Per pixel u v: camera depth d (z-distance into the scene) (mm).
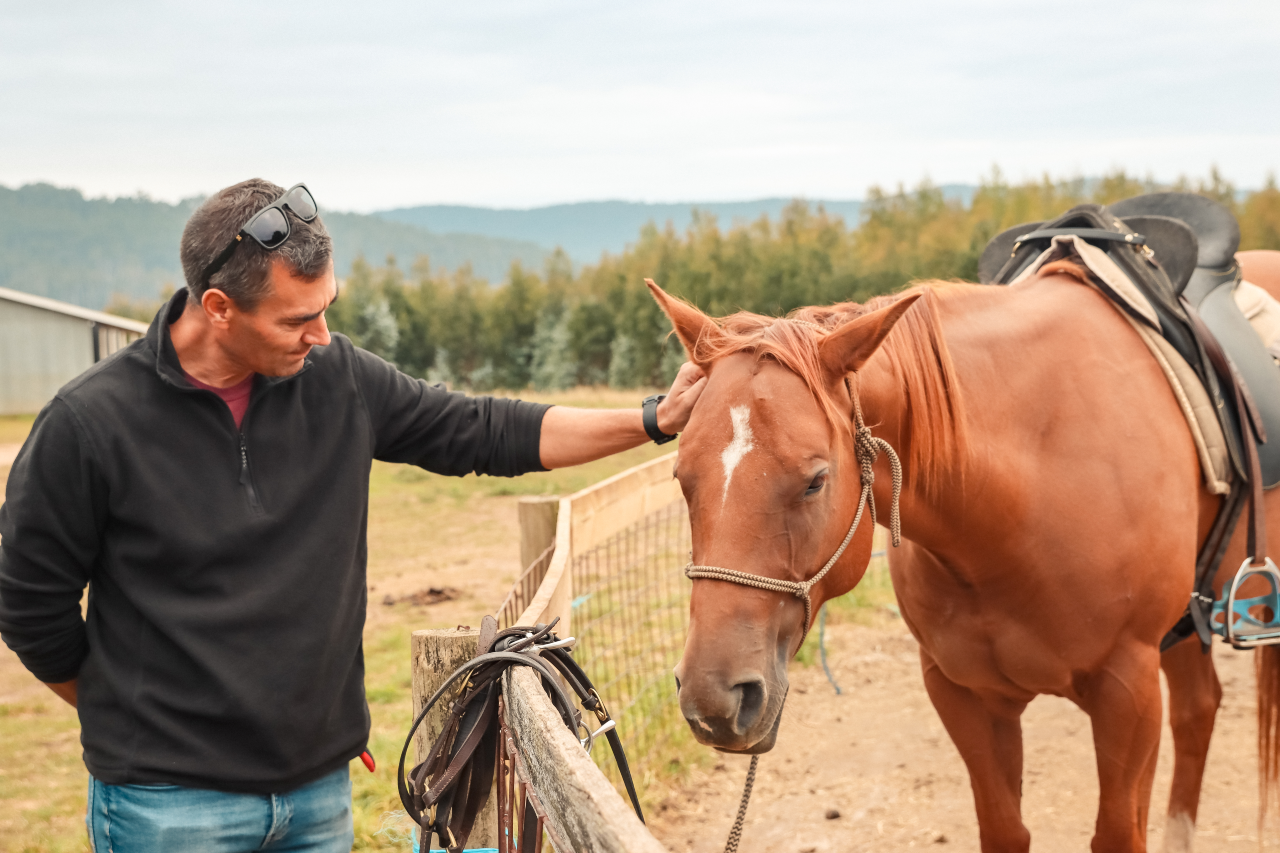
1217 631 2420
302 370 1558
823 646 4500
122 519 1404
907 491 1882
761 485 1528
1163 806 3219
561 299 52656
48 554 1393
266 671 1445
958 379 1997
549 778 1144
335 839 1598
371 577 6891
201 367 1472
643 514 3850
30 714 4500
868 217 55969
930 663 2320
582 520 3141
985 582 2094
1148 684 2109
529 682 1399
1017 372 2082
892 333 1876
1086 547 2039
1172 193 2898
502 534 8375
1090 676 2139
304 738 1489
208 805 1431
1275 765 2895
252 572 1460
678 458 1617
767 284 43938
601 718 1570
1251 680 4262
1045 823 3123
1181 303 2428
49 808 3438
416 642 1890
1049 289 2336
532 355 52062
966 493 1941
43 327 23000
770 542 1532
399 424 1750
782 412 1556
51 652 1458
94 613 1478
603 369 47812
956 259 43812
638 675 4223
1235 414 2367
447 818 1537
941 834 3039
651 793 3320
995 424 2014
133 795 1413
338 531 1552
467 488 10930
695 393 1788
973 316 2133
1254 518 2311
